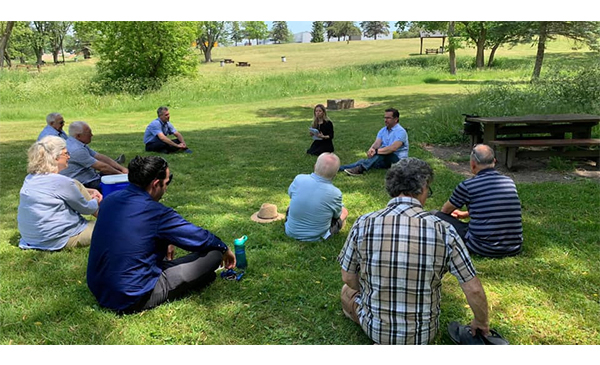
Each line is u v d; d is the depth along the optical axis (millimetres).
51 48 67812
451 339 2572
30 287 3223
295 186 4074
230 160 7551
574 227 4207
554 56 36438
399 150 6410
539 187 5496
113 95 19391
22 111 15523
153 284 2861
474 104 9883
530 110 8828
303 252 3795
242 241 3459
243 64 45781
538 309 2914
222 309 2936
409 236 2162
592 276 3285
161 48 22453
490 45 32562
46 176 3736
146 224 2773
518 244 3580
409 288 2201
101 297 2842
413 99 17078
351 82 22969
